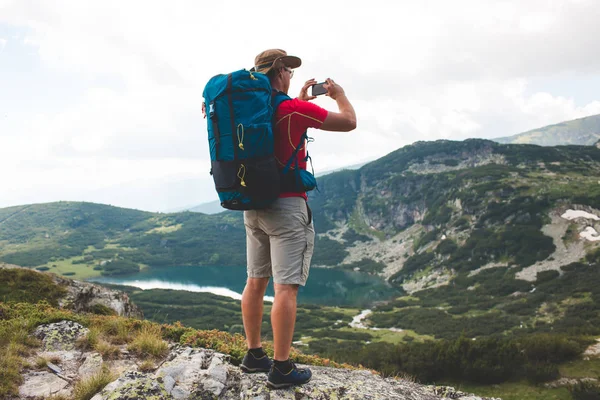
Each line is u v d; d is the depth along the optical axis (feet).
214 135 10.68
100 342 17.85
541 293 447.83
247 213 12.39
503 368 133.08
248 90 10.44
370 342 318.86
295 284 11.92
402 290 635.25
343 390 13.21
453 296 518.37
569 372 136.56
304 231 11.98
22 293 36.17
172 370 13.52
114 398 11.67
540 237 612.29
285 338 12.09
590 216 623.36
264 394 12.34
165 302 478.18
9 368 14.28
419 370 142.82
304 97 12.87
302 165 11.76
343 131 11.89
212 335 24.56
